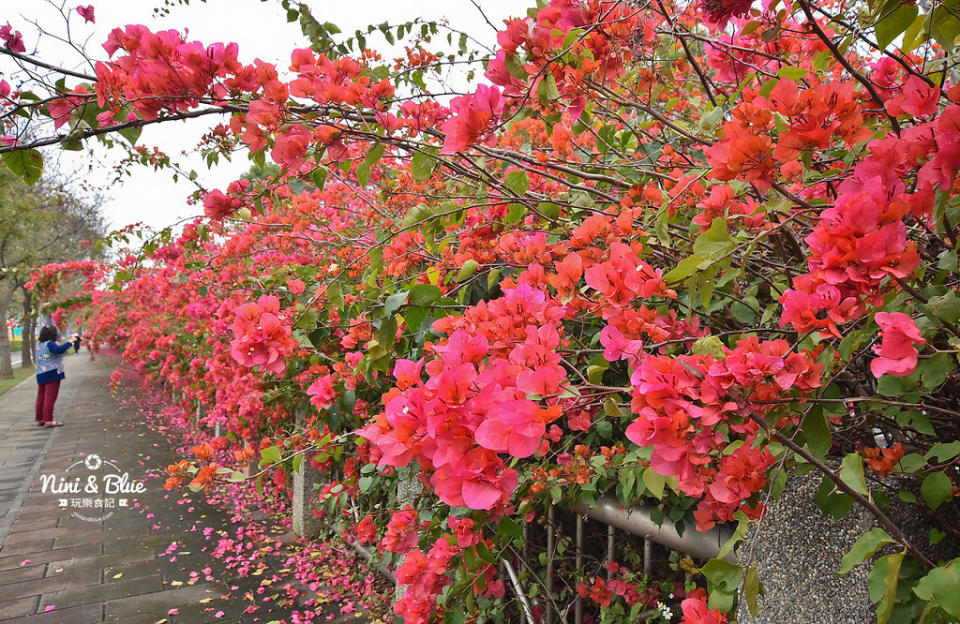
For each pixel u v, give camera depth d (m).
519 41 1.19
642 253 1.31
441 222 1.64
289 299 2.95
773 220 1.17
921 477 1.04
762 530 1.22
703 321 1.39
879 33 0.94
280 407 3.85
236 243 3.54
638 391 0.71
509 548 2.14
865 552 0.70
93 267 8.54
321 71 1.37
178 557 3.85
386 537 1.91
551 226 1.79
